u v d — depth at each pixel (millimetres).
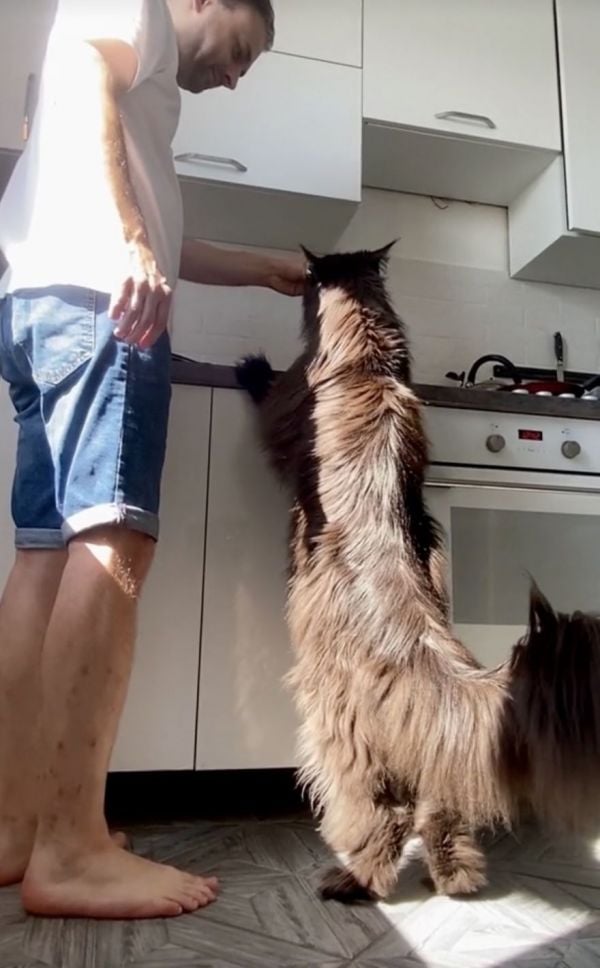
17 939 971
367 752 1095
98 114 1063
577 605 1701
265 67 1989
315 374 1481
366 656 1101
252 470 1593
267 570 1570
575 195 2168
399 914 1094
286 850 1376
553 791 877
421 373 2357
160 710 1491
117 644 1067
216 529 1563
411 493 1312
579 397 1971
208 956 944
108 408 1091
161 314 1029
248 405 1620
